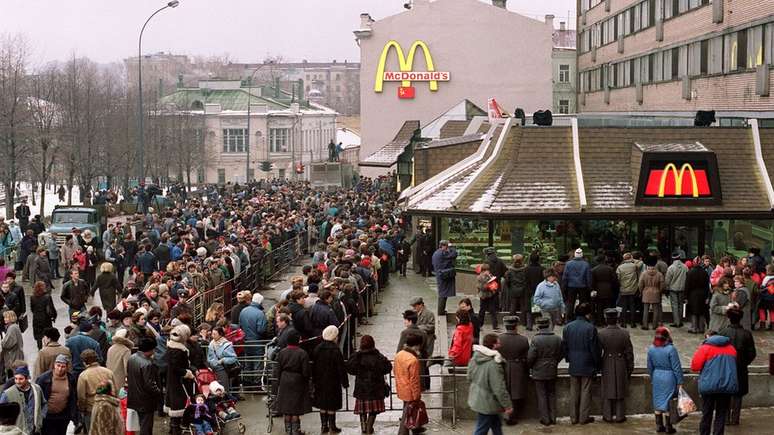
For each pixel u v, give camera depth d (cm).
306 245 5241
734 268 2773
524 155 3438
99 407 1745
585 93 9688
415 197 3609
